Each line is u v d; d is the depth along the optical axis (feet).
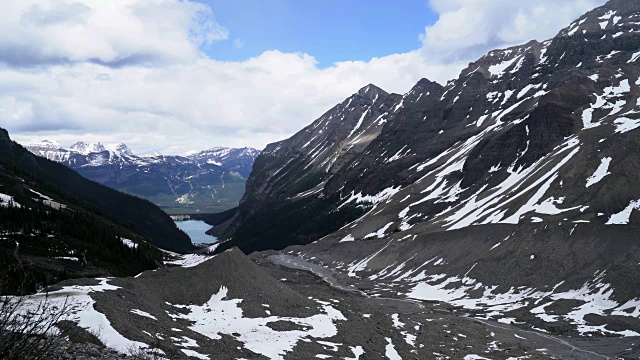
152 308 232.53
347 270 634.43
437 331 318.24
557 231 436.76
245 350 205.98
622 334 298.35
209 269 309.42
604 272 370.53
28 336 60.44
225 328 241.35
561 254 414.21
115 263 393.70
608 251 385.50
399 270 556.10
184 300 278.87
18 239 358.43
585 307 345.31
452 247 526.16
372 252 649.61
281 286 339.36
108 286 239.09
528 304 375.86
